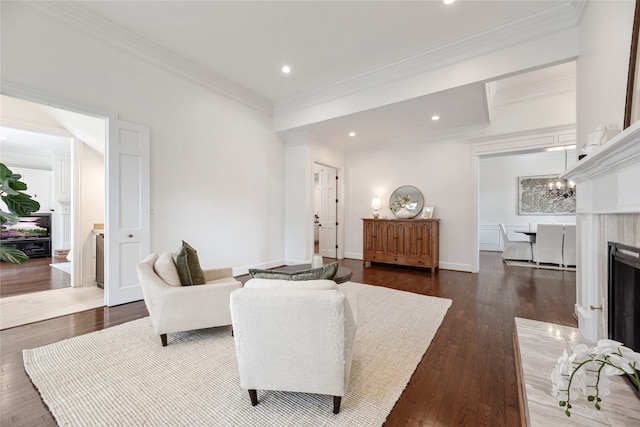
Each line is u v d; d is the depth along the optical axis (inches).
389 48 129.4
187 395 63.2
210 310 89.4
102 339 91.0
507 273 192.2
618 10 69.2
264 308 55.1
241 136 180.7
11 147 245.0
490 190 318.7
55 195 259.3
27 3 98.7
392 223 205.9
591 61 87.4
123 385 66.7
